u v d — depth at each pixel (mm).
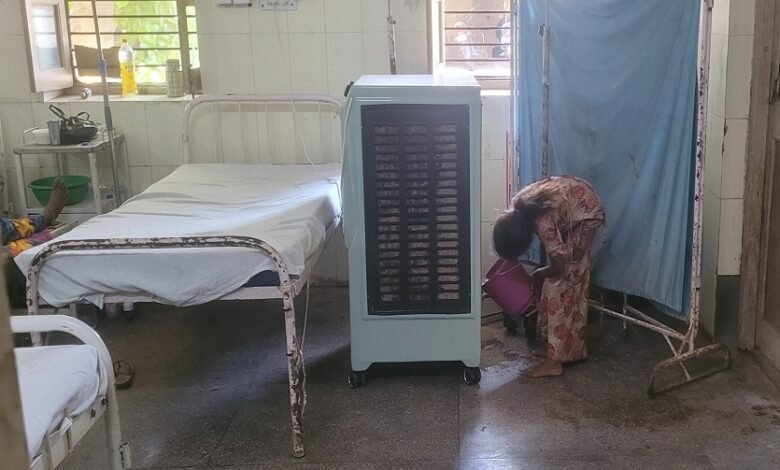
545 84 3246
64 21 4152
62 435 1800
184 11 3912
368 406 2930
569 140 3475
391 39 3707
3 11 3895
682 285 3037
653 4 2936
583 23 3270
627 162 3211
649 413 2812
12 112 4031
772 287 3084
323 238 3008
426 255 2932
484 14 4031
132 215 3023
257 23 3895
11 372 695
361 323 2996
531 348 3395
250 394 3064
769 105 3023
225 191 3396
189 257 2525
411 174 2857
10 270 3695
